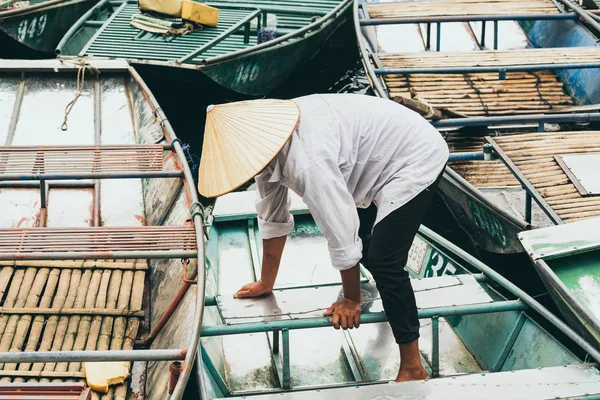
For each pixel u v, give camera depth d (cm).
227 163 303
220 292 490
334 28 938
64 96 681
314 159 296
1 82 684
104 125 653
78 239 428
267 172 334
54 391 364
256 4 947
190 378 424
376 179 322
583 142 584
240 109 315
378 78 741
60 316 459
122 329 454
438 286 407
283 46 837
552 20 855
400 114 323
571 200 523
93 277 493
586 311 377
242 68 809
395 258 321
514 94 737
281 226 360
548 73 768
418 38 899
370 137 316
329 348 441
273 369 426
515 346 417
